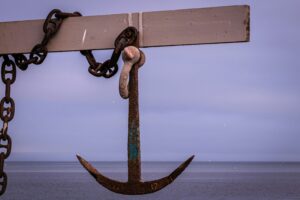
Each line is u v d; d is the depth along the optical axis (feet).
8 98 12.39
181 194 261.24
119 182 10.30
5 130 12.30
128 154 10.45
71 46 11.62
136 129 10.50
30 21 12.00
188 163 9.78
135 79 10.57
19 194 248.52
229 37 10.63
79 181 396.57
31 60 11.74
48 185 329.93
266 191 291.79
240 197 246.06
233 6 10.63
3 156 12.32
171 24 10.96
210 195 255.70
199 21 10.80
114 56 10.94
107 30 11.42
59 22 11.64
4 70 12.39
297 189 313.94
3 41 12.16
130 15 11.26
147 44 11.06
